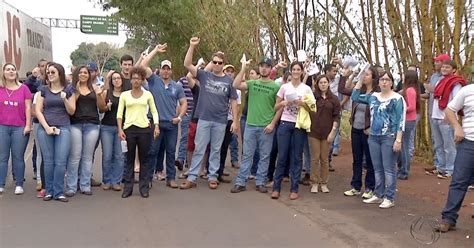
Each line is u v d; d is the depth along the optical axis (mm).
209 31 17422
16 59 14781
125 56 8102
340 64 9312
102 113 8086
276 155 8672
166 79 8430
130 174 7738
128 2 22750
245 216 6734
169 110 8312
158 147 8273
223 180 8977
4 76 7684
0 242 5625
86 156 7855
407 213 6852
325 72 9398
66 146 7430
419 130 11008
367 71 7496
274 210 7047
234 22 15898
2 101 7633
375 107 7059
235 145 10516
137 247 5488
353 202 7500
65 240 5703
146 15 22625
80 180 7918
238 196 7863
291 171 7738
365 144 7676
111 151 8141
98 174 9383
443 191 8133
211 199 7652
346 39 11562
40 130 7367
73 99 7473
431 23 9773
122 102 7648
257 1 13203
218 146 8398
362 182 8680
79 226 6219
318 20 12328
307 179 8812
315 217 6695
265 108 7977
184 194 7969
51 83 7371
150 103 7770
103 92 7848
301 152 7688
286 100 7574
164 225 6293
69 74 8492
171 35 23406
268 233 6012
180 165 9844
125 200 7527
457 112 6020
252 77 9352
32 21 17484
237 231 6078
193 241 5699
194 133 9273
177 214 6793
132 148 7637
